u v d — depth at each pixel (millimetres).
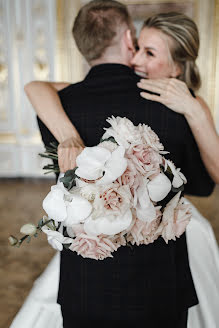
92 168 832
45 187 6066
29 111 6465
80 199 831
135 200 846
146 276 1097
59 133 1147
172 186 967
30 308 1654
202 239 1825
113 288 1095
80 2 5980
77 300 1132
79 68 6215
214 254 1847
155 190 884
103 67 1176
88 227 854
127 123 913
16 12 6145
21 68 6332
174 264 1137
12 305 2793
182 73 1536
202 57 5934
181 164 1188
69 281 1154
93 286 1105
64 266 1179
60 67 6262
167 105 1098
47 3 6055
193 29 1418
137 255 1078
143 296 1099
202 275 1725
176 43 1430
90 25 1193
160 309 1126
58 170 1100
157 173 898
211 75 5973
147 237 944
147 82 1147
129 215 858
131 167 854
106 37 1188
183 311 1192
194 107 1090
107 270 1090
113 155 845
